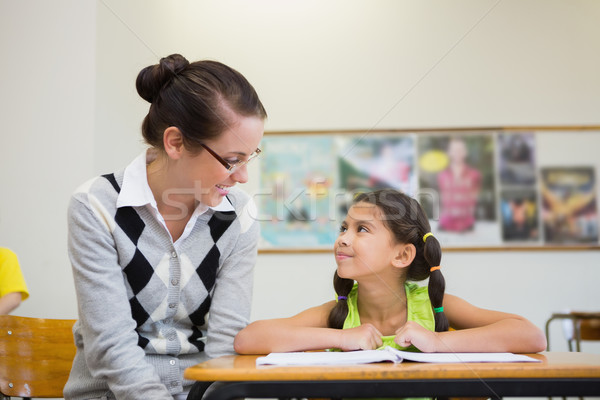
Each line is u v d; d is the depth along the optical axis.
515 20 3.30
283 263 3.09
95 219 0.97
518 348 0.89
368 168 3.24
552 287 3.12
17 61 2.27
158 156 1.01
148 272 0.99
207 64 0.96
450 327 1.16
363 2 3.33
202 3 3.31
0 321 1.20
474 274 3.14
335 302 1.20
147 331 1.02
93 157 2.23
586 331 2.38
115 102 2.46
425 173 3.24
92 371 0.94
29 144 2.23
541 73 3.28
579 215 3.21
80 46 2.27
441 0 3.33
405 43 3.30
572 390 0.67
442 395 0.67
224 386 0.68
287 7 3.33
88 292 0.94
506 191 3.23
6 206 2.20
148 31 2.82
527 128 3.24
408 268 1.16
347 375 0.67
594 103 3.25
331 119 3.26
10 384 1.19
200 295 1.03
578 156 3.24
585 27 3.28
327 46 3.30
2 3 2.29
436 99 3.27
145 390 0.89
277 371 0.68
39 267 2.18
